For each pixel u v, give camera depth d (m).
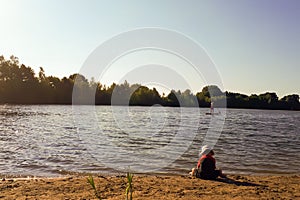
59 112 64.94
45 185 9.44
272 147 21.28
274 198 8.41
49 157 15.48
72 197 8.12
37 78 104.31
